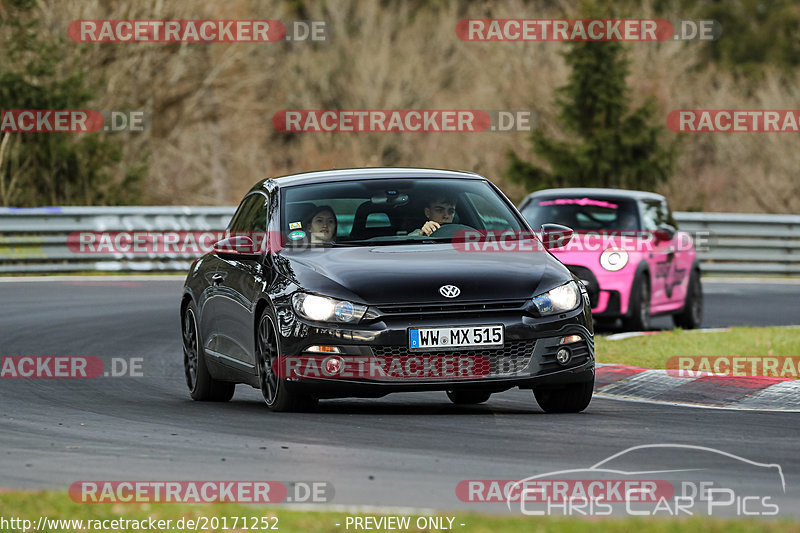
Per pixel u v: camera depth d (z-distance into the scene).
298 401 31.45
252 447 26.62
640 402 35.03
